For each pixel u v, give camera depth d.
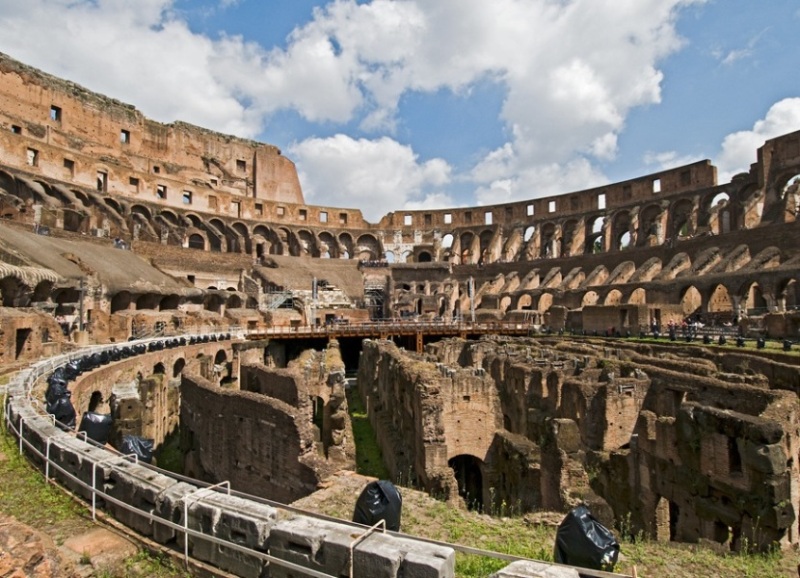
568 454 14.10
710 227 78.81
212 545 7.67
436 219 115.94
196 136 104.94
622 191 96.44
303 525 7.28
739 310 50.06
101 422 14.26
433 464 16.31
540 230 105.31
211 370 34.03
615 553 7.07
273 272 81.56
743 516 13.28
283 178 117.06
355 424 30.16
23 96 75.56
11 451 11.88
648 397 20.59
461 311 85.81
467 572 7.76
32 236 45.12
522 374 25.77
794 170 70.69
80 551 7.88
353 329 60.31
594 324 58.38
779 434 12.73
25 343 26.19
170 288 55.78
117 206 78.00
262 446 14.30
